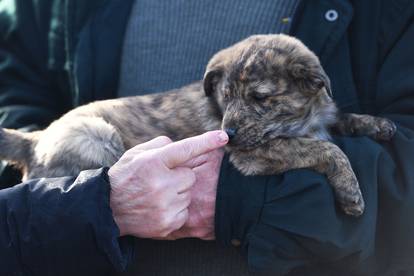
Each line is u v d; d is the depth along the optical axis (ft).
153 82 19.31
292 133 16.99
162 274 15.72
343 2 16.24
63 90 20.70
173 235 15.08
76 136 17.43
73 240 13.24
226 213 14.06
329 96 16.48
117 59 19.66
